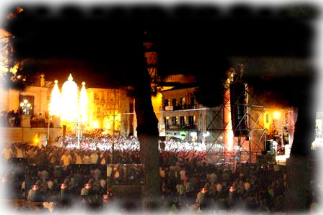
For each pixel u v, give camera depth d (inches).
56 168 820.0
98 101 3486.7
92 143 1510.8
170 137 2155.5
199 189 677.3
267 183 700.0
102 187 677.3
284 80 409.7
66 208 593.0
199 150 1325.0
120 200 649.6
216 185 653.3
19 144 1205.1
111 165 846.5
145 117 389.7
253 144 1286.9
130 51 376.8
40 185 690.2
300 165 366.9
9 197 721.0
